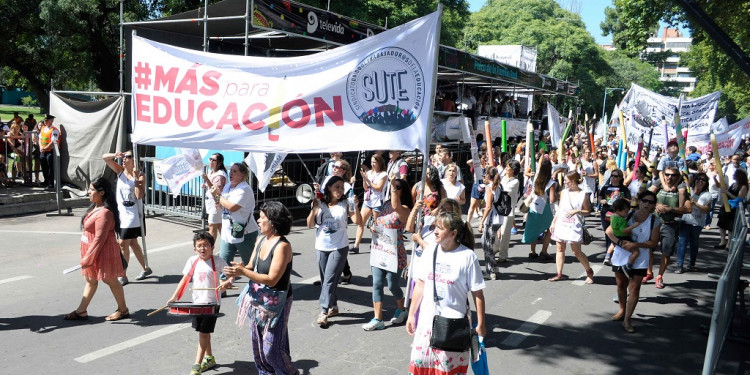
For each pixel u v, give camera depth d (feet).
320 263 21.22
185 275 16.93
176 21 39.32
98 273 20.59
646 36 65.16
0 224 38.17
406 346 19.51
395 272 20.81
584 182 47.96
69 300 23.22
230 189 23.68
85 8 69.82
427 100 18.94
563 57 196.54
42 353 18.08
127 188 25.68
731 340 21.22
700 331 22.12
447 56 52.16
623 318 22.99
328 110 19.81
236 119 20.88
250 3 34.12
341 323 21.59
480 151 52.13
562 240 28.09
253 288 15.17
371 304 23.97
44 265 28.50
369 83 19.39
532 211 31.40
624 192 32.63
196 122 21.44
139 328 20.39
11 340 19.06
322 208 21.01
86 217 20.61
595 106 210.18
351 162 48.91
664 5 60.59
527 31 197.16
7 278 26.18
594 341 20.77
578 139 79.36
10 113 151.74
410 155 54.95
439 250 14.02
